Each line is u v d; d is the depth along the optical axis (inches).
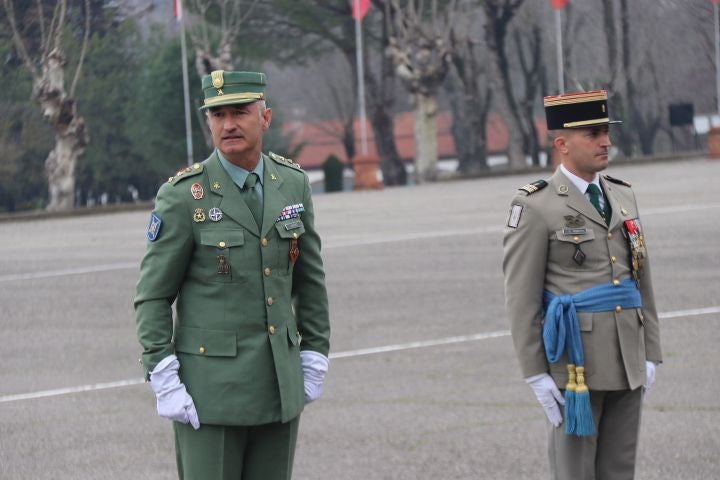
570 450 314.3
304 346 299.4
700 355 589.9
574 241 312.7
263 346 284.8
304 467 434.6
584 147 313.1
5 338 741.9
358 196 1959.9
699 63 3159.5
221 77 279.4
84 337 735.7
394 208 1560.0
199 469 284.4
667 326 665.6
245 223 285.1
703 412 484.7
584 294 311.6
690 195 1409.9
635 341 315.0
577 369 308.5
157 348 281.3
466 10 3061.0
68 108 2496.3
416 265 952.3
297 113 3885.3
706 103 3230.8
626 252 318.0
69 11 2768.2
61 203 2502.5
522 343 315.0
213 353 283.3
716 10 2859.3
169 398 280.2
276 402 285.6
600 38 3093.0
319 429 486.0
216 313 284.4
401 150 3937.0
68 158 2508.6
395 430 480.4
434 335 675.4
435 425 485.4
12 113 2709.2
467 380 562.9
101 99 2886.3
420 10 2839.6
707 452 430.9
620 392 315.6
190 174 287.3
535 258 314.3
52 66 2486.5
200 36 2972.4
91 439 492.1
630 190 328.2
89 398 569.6
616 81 3085.6
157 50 2940.5
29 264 1131.9
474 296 796.0
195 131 2898.6
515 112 3142.2
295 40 3238.2
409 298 800.9
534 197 318.0
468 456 440.1
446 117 4003.4
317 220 1421.0
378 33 3275.1
